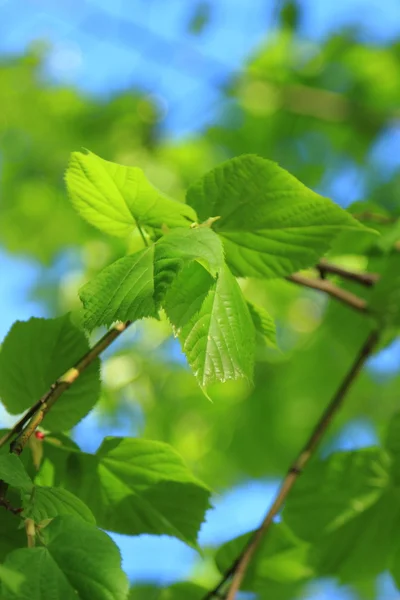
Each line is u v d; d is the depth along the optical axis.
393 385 2.10
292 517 1.07
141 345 1.92
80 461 0.97
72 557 0.88
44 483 0.97
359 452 1.08
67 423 0.96
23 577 0.86
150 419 2.05
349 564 1.09
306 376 2.04
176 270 0.89
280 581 1.08
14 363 0.97
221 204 0.95
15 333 0.97
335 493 1.07
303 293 1.98
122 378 1.87
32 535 0.88
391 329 1.11
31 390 0.97
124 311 0.89
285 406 2.08
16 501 0.93
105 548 0.88
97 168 0.93
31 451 0.96
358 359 1.08
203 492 0.98
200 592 1.05
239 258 0.97
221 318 0.91
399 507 1.08
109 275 0.90
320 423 1.05
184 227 0.93
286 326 2.03
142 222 0.95
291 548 1.08
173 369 2.00
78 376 0.95
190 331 0.91
